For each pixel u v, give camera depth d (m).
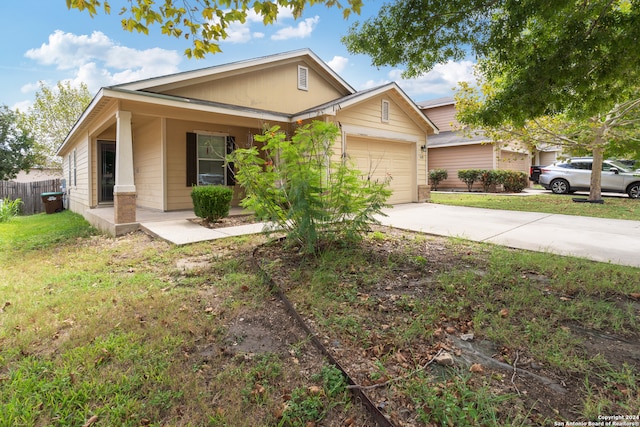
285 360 2.25
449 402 1.79
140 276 3.96
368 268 3.93
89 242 6.42
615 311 2.77
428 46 4.79
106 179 12.41
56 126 21.70
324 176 4.42
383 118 10.19
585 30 3.99
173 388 1.99
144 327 2.68
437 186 19.31
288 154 4.30
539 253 4.50
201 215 6.84
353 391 1.91
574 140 10.95
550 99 4.46
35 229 9.14
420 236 5.76
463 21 4.44
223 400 1.90
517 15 3.85
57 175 24.81
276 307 3.04
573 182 13.97
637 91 8.55
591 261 4.13
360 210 4.56
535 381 1.98
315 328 2.64
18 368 2.18
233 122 8.52
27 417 1.76
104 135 11.53
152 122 9.65
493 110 4.89
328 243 4.50
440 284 3.44
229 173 10.08
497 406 1.78
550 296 3.08
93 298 3.30
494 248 4.84
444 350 2.33
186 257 4.71
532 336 2.42
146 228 6.60
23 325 2.76
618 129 10.45
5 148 20.42
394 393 1.91
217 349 2.39
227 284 3.57
